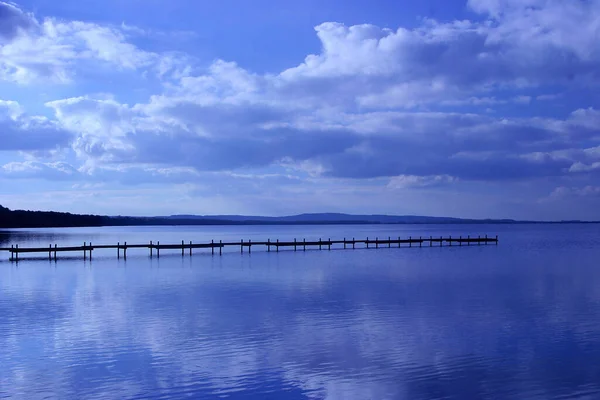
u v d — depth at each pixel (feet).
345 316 81.00
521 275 133.80
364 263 171.94
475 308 87.15
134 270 151.94
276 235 546.67
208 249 260.21
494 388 50.19
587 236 454.40
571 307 87.61
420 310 85.56
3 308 89.25
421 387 50.49
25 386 51.49
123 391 50.11
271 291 107.45
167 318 80.18
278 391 49.80
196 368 56.18
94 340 67.36
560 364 56.80
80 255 216.13
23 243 323.78
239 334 69.92
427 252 226.17
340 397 48.34
